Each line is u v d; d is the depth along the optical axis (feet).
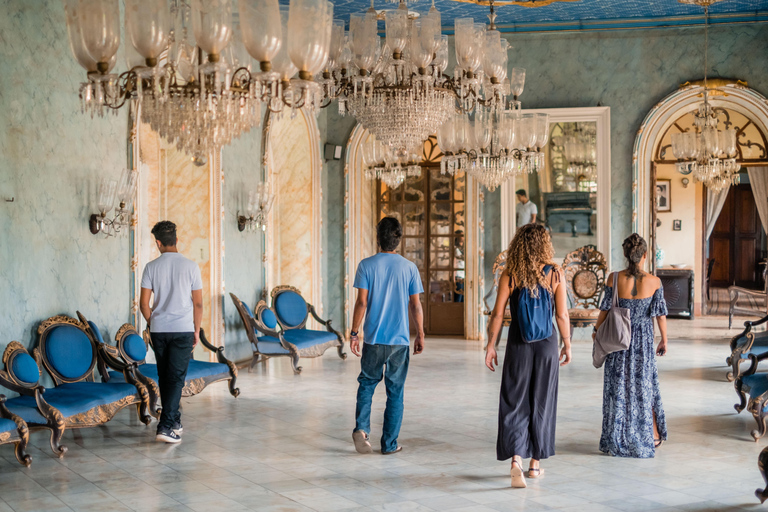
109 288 23.44
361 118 20.33
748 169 55.57
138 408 20.42
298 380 28.27
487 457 17.67
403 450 18.30
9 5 19.24
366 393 18.07
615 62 38.14
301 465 17.06
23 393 17.35
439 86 19.95
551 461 17.29
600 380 27.58
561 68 38.60
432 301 42.75
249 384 27.45
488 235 39.99
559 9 35.70
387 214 43.27
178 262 19.35
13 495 14.98
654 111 37.50
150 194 29.84
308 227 38.86
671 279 51.29
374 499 14.65
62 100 21.24
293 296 33.94
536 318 15.28
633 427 17.58
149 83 14.82
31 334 19.86
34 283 20.02
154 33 14.25
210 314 30.01
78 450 18.47
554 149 38.73
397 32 19.24
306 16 14.57
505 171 26.12
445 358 33.65
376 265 17.72
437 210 42.65
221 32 14.15
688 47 37.40
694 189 57.62
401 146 20.49
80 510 14.08
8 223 19.06
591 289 35.73
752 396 19.10
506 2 34.12
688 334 41.98
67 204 21.42
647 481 15.69
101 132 23.00
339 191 40.83
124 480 15.98
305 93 15.10
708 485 15.39
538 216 39.01
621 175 38.27
